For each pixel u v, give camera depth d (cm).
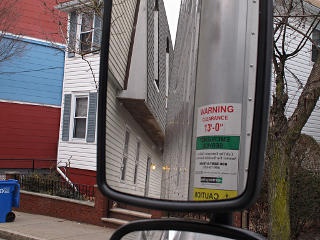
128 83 132
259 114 93
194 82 124
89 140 1393
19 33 1575
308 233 755
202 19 126
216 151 110
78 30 1134
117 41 134
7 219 927
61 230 838
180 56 136
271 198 461
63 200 998
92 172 1369
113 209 895
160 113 140
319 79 443
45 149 1673
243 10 112
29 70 1645
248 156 101
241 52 109
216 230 97
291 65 1322
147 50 137
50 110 1695
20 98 1627
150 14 144
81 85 1441
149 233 108
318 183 746
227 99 110
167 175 131
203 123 117
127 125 131
